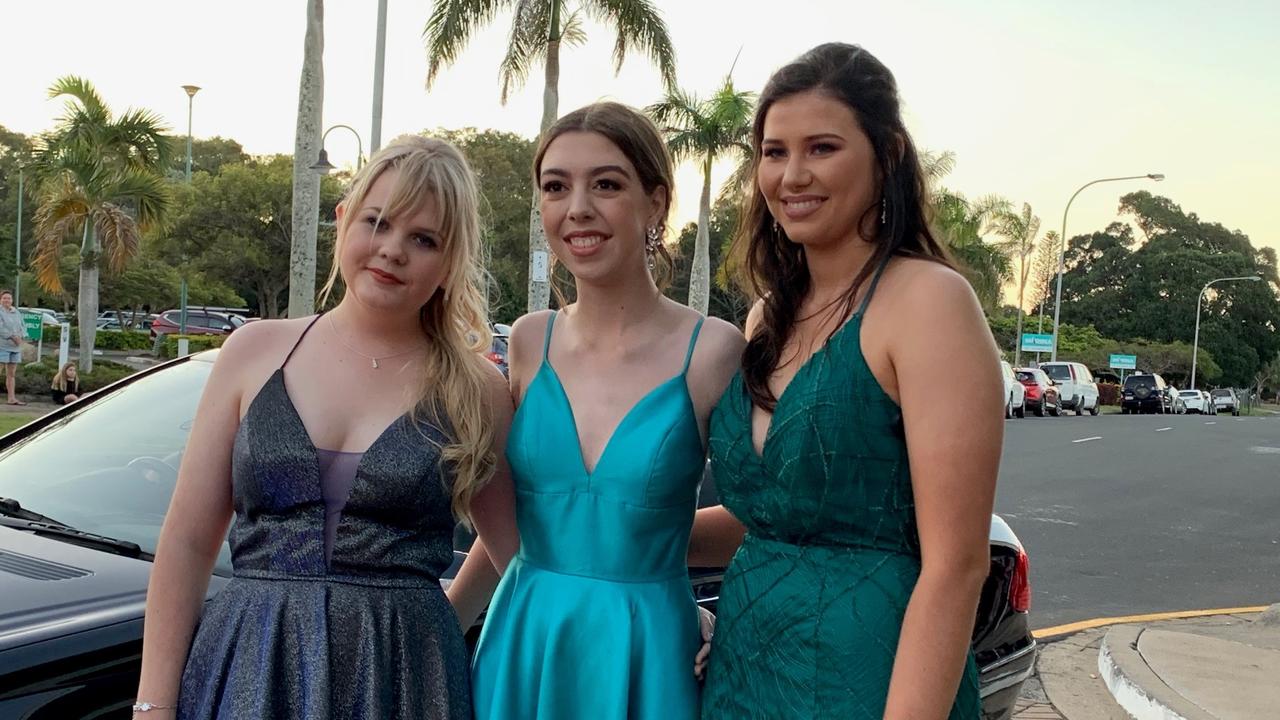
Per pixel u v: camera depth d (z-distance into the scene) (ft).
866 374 5.42
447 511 6.15
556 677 6.46
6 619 6.05
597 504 6.62
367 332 6.30
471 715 6.25
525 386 7.11
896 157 5.70
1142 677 14.32
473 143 128.16
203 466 5.96
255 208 122.31
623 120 6.72
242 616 5.70
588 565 6.63
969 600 5.05
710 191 66.85
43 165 55.83
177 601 5.80
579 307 7.02
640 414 6.64
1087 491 38.47
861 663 5.36
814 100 5.63
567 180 6.68
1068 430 72.23
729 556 7.53
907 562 5.50
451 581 7.70
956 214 97.96
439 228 6.13
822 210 5.67
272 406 5.92
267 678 5.53
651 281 7.07
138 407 9.80
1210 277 238.27
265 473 5.79
